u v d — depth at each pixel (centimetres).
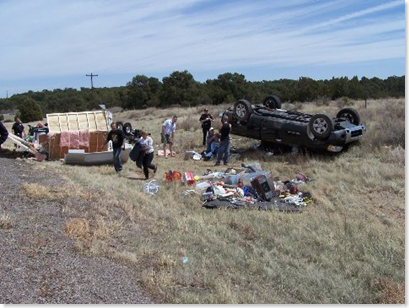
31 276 514
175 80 6247
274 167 1342
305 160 1402
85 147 1570
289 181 1146
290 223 855
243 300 535
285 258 697
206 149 1686
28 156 1576
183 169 1384
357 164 1297
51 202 862
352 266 671
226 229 822
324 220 871
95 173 1284
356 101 3569
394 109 2170
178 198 1035
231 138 1906
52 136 1531
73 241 656
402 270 646
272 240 774
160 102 6206
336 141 1386
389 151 1389
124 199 961
